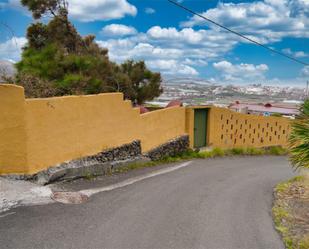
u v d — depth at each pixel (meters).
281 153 17.77
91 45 15.38
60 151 7.48
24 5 14.05
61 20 14.34
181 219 5.82
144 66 17.73
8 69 9.86
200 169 11.03
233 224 5.74
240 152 16.22
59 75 11.65
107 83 14.00
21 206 5.66
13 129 6.41
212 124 15.55
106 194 6.98
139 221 5.58
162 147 12.25
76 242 4.67
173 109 13.28
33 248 4.41
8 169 6.45
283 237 5.31
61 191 6.73
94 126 8.60
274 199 7.58
